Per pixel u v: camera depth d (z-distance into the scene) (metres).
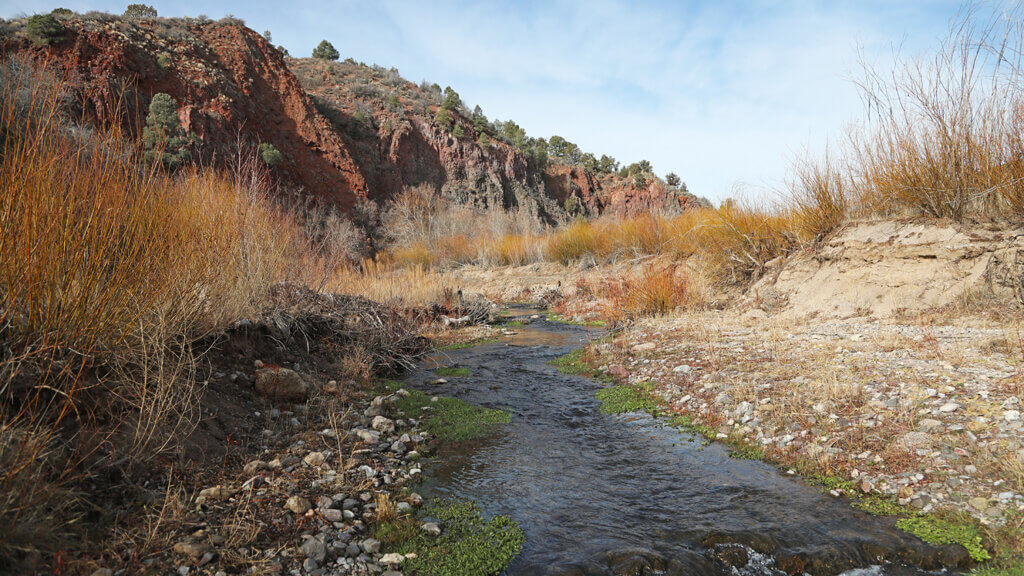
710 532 3.43
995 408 4.30
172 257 4.50
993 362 5.25
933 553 3.12
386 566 3.07
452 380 7.61
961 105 8.05
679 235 15.62
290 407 5.43
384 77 58.09
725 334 8.55
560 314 14.86
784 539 3.33
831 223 10.48
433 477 4.34
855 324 8.03
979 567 3.00
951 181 8.22
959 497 3.51
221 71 32.69
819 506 3.71
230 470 3.92
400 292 12.49
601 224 25.05
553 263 26.06
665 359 7.63
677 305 11.53
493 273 26.48
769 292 10.40
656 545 3.31
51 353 3.39
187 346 4.88
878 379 5.34
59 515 2.78
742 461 4.52
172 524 3.08
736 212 12.66
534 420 5.85
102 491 3.17
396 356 8.49
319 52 61.69
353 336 8.20
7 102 3.31
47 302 3.43
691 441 5.04
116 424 3.59
